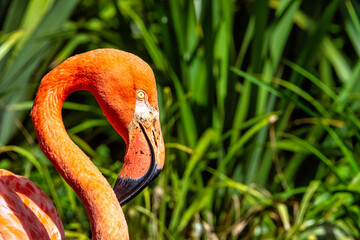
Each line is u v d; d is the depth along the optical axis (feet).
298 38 23.34
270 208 17.44
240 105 20.36
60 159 10.96
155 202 16.94
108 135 25.57
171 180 19.21
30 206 11.87
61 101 11.28
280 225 17.38
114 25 25.91
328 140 21.27
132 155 11.51
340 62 23.71
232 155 19.39
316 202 17.99
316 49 21.01
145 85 11.30
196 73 20.83
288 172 21.12
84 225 18.71
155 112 11.57
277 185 20.83
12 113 21.40
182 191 17.51
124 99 11.30
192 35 21.08
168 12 21.13
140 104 11.40
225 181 18.69
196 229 17.94
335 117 20.61
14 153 22.26
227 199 19.76
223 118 20.35
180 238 17.51
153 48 20.27
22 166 20.67
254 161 20.25
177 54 21.18
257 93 20.18
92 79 11.24
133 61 11.23
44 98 11.09
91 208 10.82
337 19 26.73
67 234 17.22
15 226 10.73
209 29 20.27
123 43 22.20
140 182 11.40
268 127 20.47
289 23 20.81
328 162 18.48
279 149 21.89
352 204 17.84
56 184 19.10
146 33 20.29
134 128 11.48
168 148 17.87
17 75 21.16
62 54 22.79
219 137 20.13
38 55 21.33
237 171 20.22
